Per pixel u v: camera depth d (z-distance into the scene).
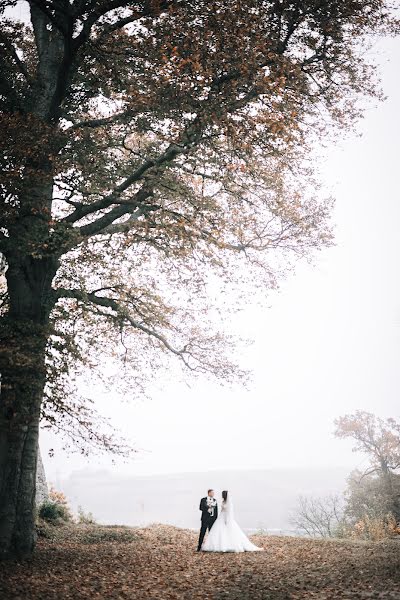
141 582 10.65
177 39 12.25
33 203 12.78
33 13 16.94
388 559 11.95
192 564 13.37
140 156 14.52
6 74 15.12
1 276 18.52
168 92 12.44
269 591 9.57
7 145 11.90
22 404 12.38
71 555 13.68
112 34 13.38
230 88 12.60
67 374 12.47
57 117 15.16
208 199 14.34
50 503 21.19
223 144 14.81
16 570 11.21
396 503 36.59
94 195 14.60
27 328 12.54
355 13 12.79
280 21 13.00
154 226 14.50
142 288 16.97
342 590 9.06
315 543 17.55
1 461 12.99
